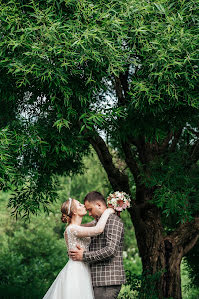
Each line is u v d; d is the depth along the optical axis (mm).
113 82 6613
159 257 7340
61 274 4215
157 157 6945
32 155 6207
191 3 4910
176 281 7309
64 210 4355
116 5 4816
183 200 6055
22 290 11953
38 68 4488
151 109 5191
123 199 4250
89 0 4820
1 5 4633
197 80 4840
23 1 4977
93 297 4090
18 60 4555
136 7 4633
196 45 4754
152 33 4875
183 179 6305
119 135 6129
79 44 4414
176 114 5609
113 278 4074
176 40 4617
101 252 4004
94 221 4629
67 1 4617
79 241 4223
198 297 12195
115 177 6855
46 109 5441
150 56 4871
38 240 15875
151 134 5832
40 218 16547
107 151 6590
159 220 7559
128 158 7223
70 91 4801
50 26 4531
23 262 15727
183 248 7738
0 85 5172
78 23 4566
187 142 7562
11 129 5605
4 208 17641
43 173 6449
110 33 4754
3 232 17359
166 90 4680
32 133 5324
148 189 7480
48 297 4262
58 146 5523
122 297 6812
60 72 4543
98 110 5461
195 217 7469
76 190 18562
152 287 6602
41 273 14430
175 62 4508
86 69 4793
